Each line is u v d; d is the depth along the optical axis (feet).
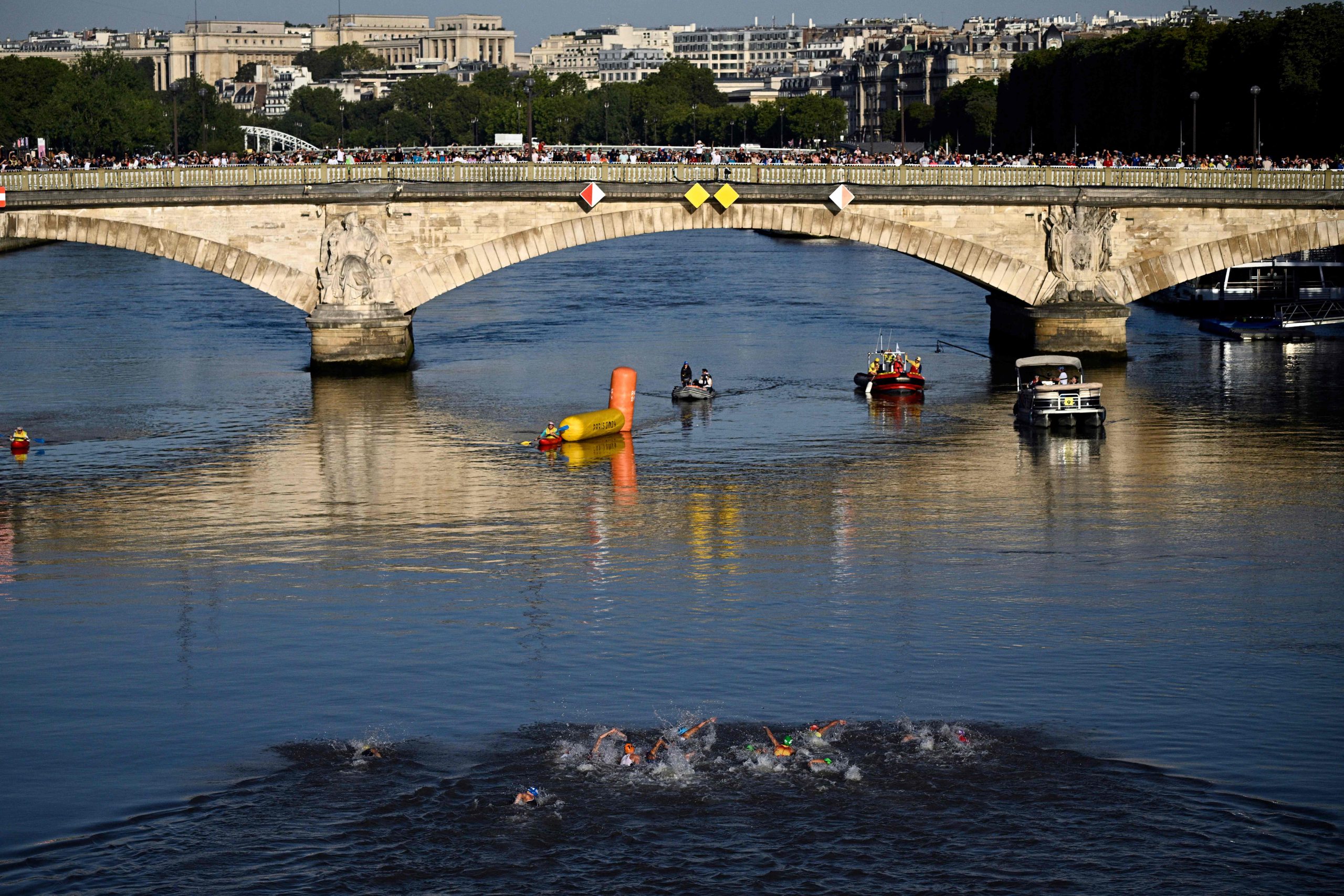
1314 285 581.12
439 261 435.94
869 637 220.64
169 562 262.26
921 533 278.87
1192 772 173.78
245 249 428.15
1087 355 458.09
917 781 170.50
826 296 642.22
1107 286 457.27
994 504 299.38
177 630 226.38
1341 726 187.21
